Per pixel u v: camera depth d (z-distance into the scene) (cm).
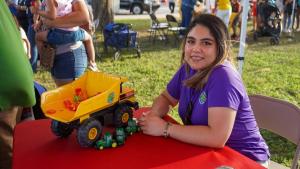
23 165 158
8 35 152
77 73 323
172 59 825
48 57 314
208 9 1040
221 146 176
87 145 170
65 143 177
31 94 159
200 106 192
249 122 201
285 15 1191
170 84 230
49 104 175
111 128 188
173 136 183
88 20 316
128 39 805
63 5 305
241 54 448
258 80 665
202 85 193
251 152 202
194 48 192
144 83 637
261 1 1044
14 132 191
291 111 225
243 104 196
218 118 180
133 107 195
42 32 318
